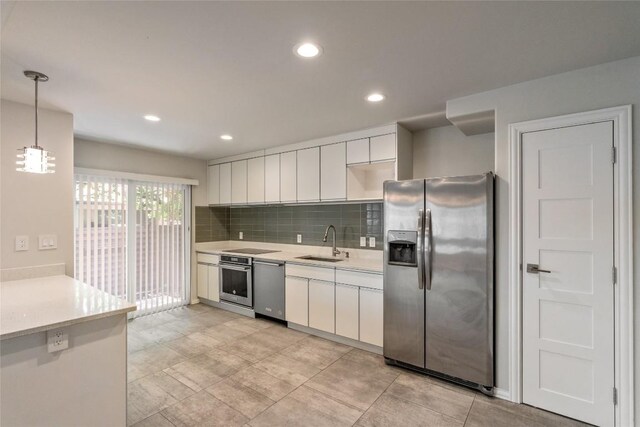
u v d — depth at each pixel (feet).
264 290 13.37
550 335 7.14
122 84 7.31
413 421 6.84
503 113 7.68
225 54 6.02
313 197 12.59
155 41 5.55
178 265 15.61
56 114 8.95
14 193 8.06
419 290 8.72
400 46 5.79
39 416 4.87
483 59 6.31
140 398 7.68
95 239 12.63
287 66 6.54
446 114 8.77
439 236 8.40
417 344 8.75
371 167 11.77
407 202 8.96
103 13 4.74
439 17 4.91
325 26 5.13
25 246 8.17
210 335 11.81
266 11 4.73
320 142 12.42
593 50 5.99
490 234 7.70
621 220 6.37
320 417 6.98
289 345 10.89
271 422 6.82
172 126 10.75
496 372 7.78
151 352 10.30
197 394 7.86
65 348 5.08
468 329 7.97
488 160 10.02
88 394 5.32
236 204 15.55
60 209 8.80
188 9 4.66
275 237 15.76
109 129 11.04
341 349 10.55
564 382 6.98
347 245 13.12
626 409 6.29
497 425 6.70
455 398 7.70
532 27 5.21
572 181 6.89
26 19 4.85
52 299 6.10
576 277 6.86
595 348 6.64
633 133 6.28
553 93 7.07
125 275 13.53
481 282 7.78
